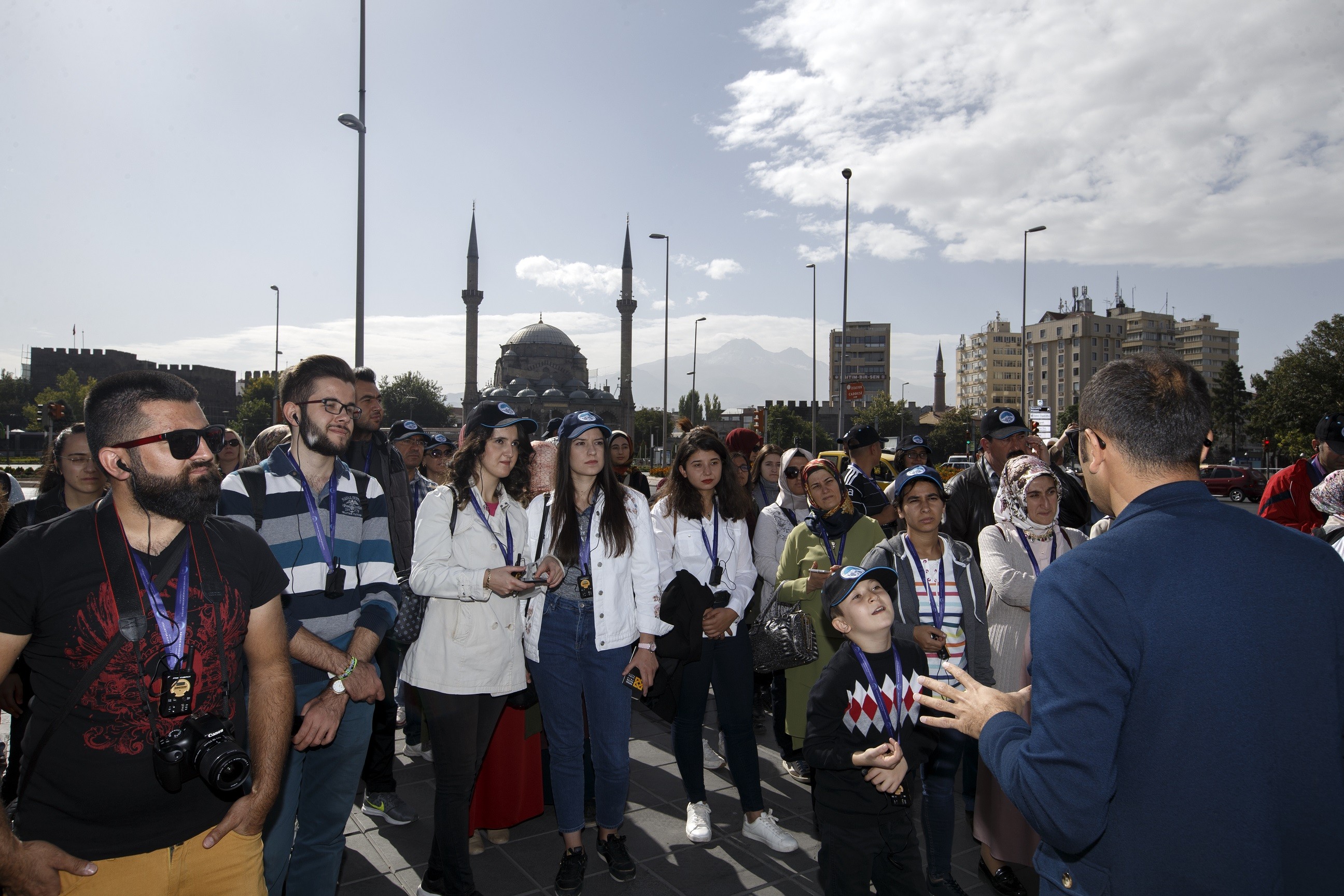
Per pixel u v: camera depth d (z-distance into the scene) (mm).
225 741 1979
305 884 3066
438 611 3465
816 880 3707
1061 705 1565
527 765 4168
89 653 1924
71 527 1989
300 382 3068
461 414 125500
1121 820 1561
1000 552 3803
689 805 4145
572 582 3723
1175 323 130000
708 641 4160
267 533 2963
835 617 3025
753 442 6664
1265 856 1463
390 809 4387
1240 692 1484
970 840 4285
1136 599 1554
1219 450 75188
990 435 5008
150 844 2016
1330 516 3980
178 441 1958
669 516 4395
